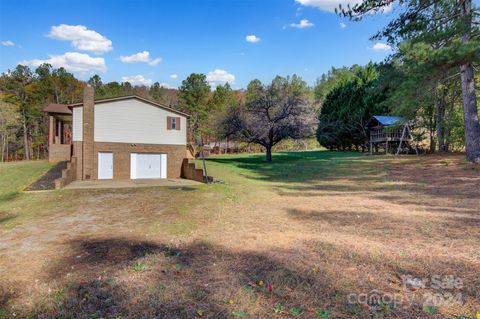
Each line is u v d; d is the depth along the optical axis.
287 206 8.31
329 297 3.06
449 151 22.25
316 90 58.50
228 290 3.28
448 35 12.42
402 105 13.87
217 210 8.01
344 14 14.51
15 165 20.02
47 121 42.81
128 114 19.33
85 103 18.05
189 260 4.26
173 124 20.70
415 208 7.36
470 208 7.02
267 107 25.48
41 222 6.95
